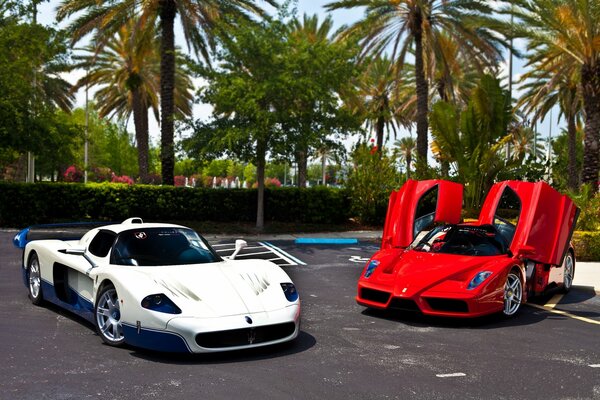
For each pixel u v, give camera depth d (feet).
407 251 26.45
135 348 17.88
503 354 18.31
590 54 63.77
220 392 14.21
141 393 14.03
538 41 70.69
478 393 14.57
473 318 23.65
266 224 66.49
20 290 27.66
